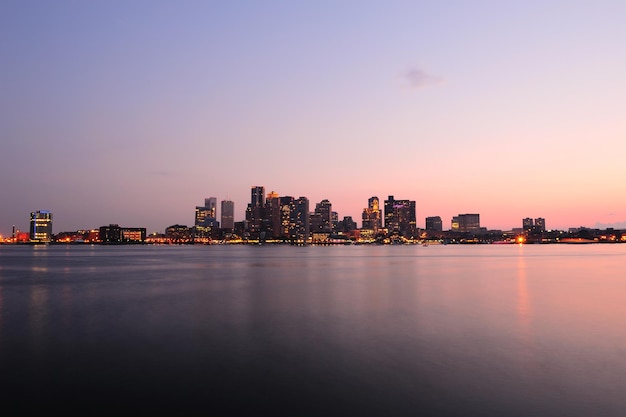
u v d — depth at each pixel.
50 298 48.06
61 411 15.95
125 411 15.96
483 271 91.75
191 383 18.89
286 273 87.06
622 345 25.28
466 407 16.23
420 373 20.12
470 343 25.86
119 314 36.91
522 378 19.42
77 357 23.02
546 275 80.12
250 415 15.63
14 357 23.02
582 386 18.42
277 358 22.69
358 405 16.47
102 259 165.38
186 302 44.12
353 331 29.41
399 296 48.44
